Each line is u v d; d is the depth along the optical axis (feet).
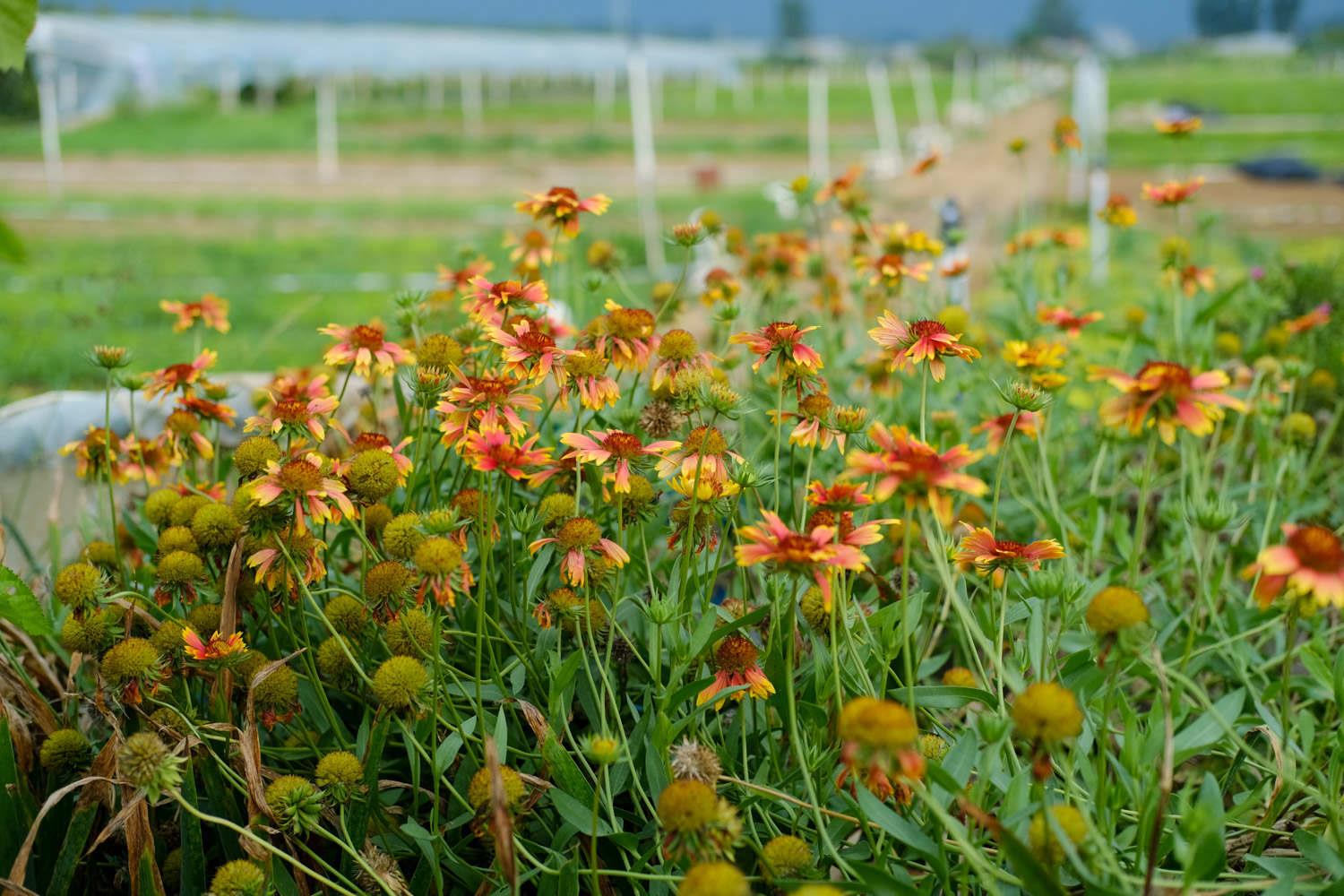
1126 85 95.20
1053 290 5.19
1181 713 3.33
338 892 3.13
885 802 3.12
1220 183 31.27
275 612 3.51
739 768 3.32
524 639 3.27
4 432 4.87
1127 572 4.03
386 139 51.11
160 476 3.92
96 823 3.40
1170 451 4.94
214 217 26.09
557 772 2.98
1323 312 5.27
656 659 3.07
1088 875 2.56
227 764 3.23
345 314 14.14
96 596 3.20
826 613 3.18
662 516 3.71
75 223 24.02
